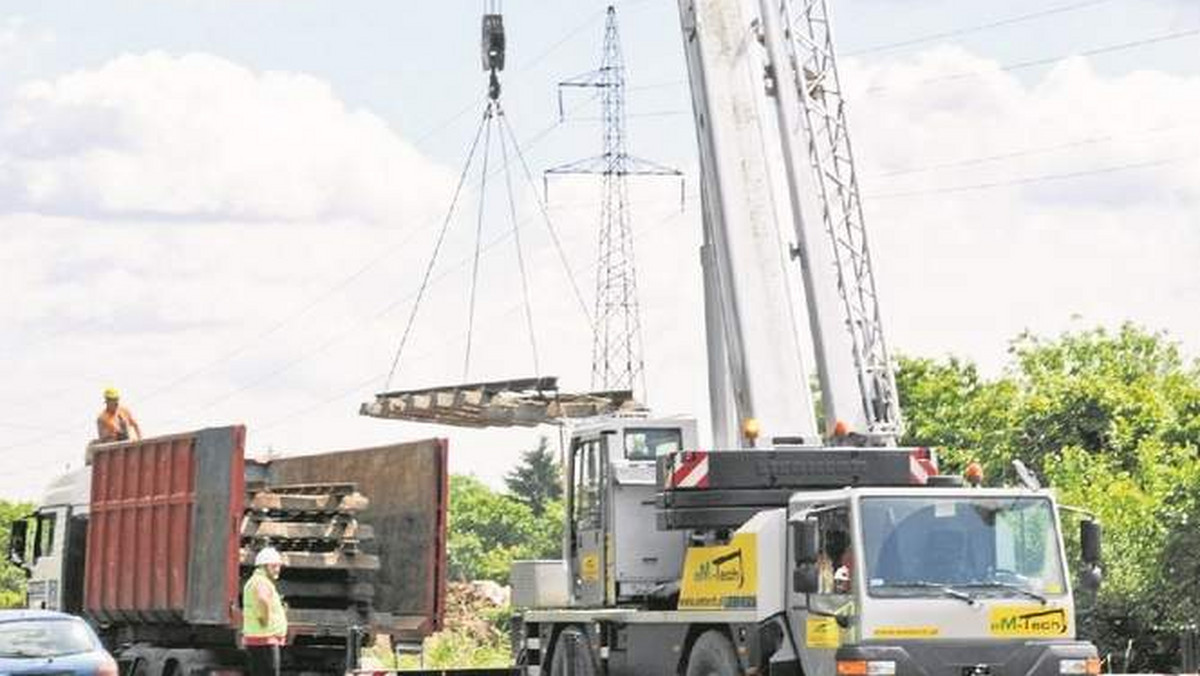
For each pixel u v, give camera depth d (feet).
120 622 120.88
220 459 106.93
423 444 111.65
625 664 102.63
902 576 83.97
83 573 127.13
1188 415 260.01
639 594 103.09
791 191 105.81
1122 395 259.60
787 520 89.10
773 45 106.83
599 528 105.40
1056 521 86.22
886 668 82.79
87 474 126.93
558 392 130.93
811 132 106.52
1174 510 188.44
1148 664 190.08
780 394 102.42
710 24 106.83
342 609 112.06
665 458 94.38
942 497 85.30
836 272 105.40
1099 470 229.04
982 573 84.79
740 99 106.32
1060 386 265.75
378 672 110.32
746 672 89.35
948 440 271.90
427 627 109.40
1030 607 84.69
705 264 108.06
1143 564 187.93
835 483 93.81
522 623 115.85
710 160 106.11
